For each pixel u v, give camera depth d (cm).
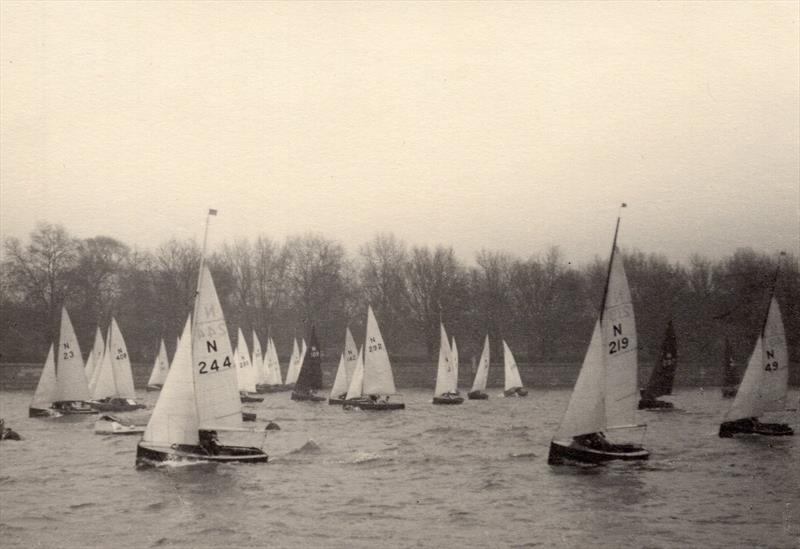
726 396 11081
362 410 9119
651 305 13138
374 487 4481
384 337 15062
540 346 14638
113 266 15288
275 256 16300
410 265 15000
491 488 4441
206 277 4916
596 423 4869
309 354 10912
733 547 3319
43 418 8156
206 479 4647
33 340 13762
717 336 12950
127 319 14988
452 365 10538
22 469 5003
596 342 4872
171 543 3403
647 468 4988
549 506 4022
